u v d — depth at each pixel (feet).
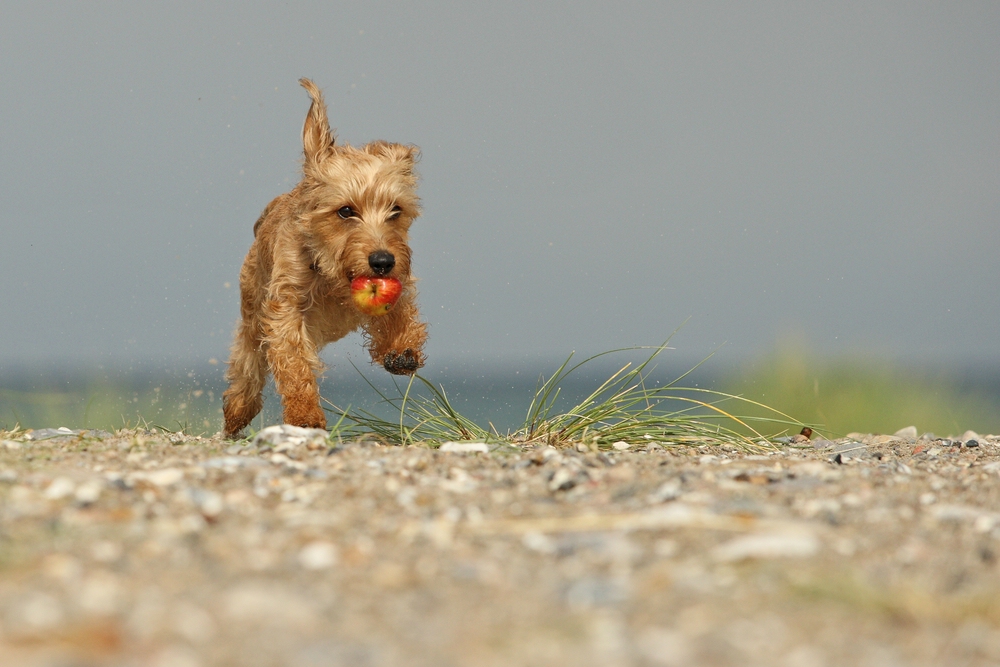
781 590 18.53
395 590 18.76
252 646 15.28
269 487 28.96
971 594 18.48
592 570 20.30
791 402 75.51
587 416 46.98
